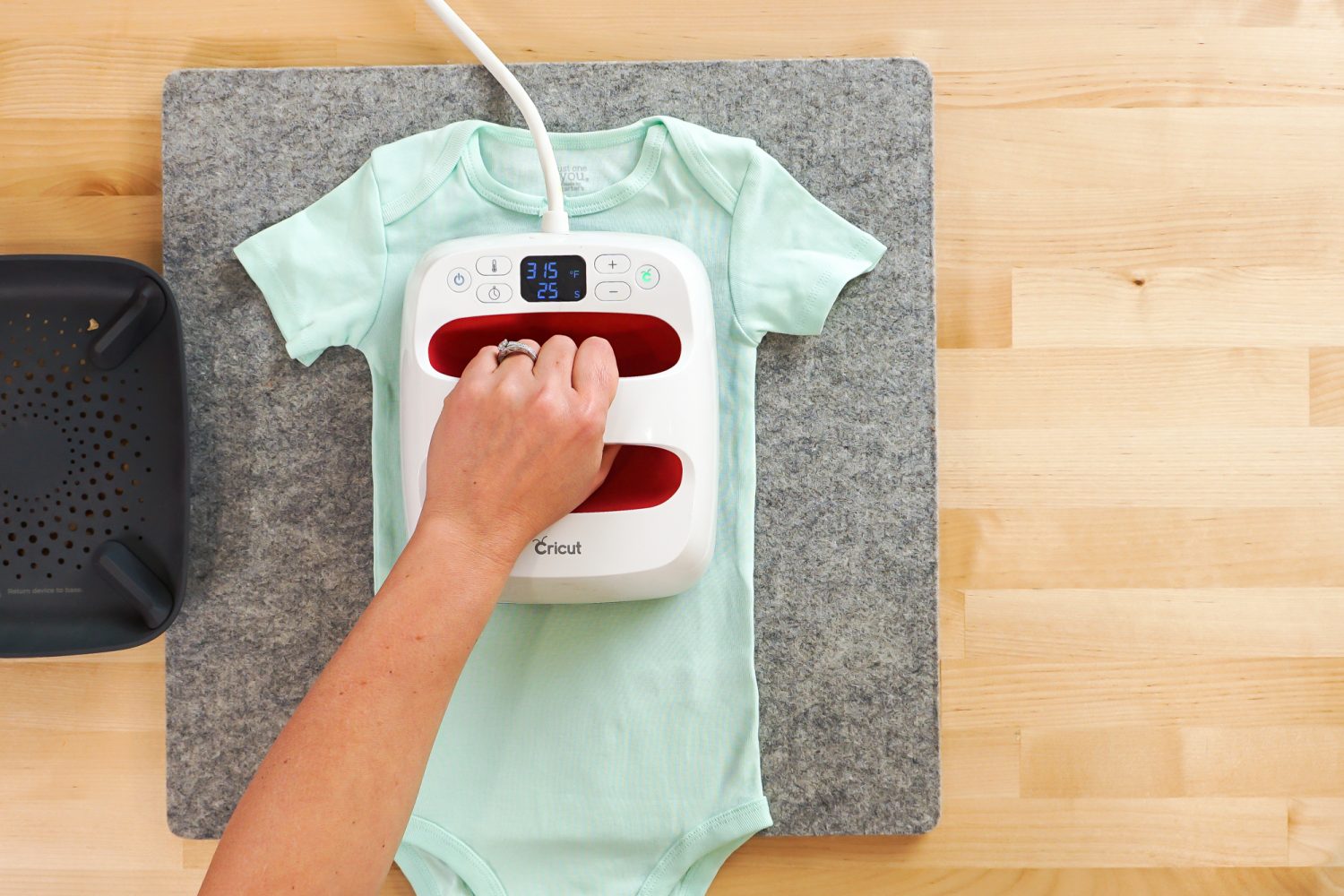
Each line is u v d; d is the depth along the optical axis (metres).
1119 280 0.54
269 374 0.53
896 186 0.53
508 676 0.52
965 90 0.54
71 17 0.54
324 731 0.30
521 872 0.51
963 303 0.54
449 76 0.53
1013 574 0.54
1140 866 0.54
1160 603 0.54
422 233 0.52
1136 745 0.54
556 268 0.46
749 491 0.51
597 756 0.51
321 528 0.53
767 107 0.53
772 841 0.54
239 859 0.28
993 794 0.54
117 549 0.50
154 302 0.50
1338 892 0.54
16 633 0.52
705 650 0.52
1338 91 0.54
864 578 0.53
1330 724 0.54
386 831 0.30
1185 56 0.54
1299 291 0.54
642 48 0.54
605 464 0.44
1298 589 0.54
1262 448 0.54
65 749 0.54
